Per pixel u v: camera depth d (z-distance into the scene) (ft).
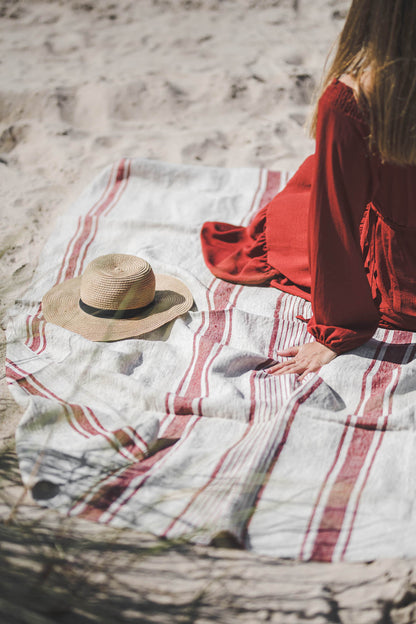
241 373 7.52
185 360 7.61
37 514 5.78
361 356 7.47
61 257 9.72
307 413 6.62
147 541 5.55
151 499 5.88
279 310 8.61
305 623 4.92
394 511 5.76
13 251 9.97
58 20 18.58
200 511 5.72
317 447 6.36
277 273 8.96
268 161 12.42
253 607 5.04
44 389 7.27
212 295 8.77
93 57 16.39
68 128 13.35
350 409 7.01
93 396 7.05
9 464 6.31
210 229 9.82
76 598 5.03
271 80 14.93
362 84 5.98
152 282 8.28
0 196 11.33
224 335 8.08
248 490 5.82
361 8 5.79
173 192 11.32
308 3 19.17
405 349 7.59
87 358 7.49
